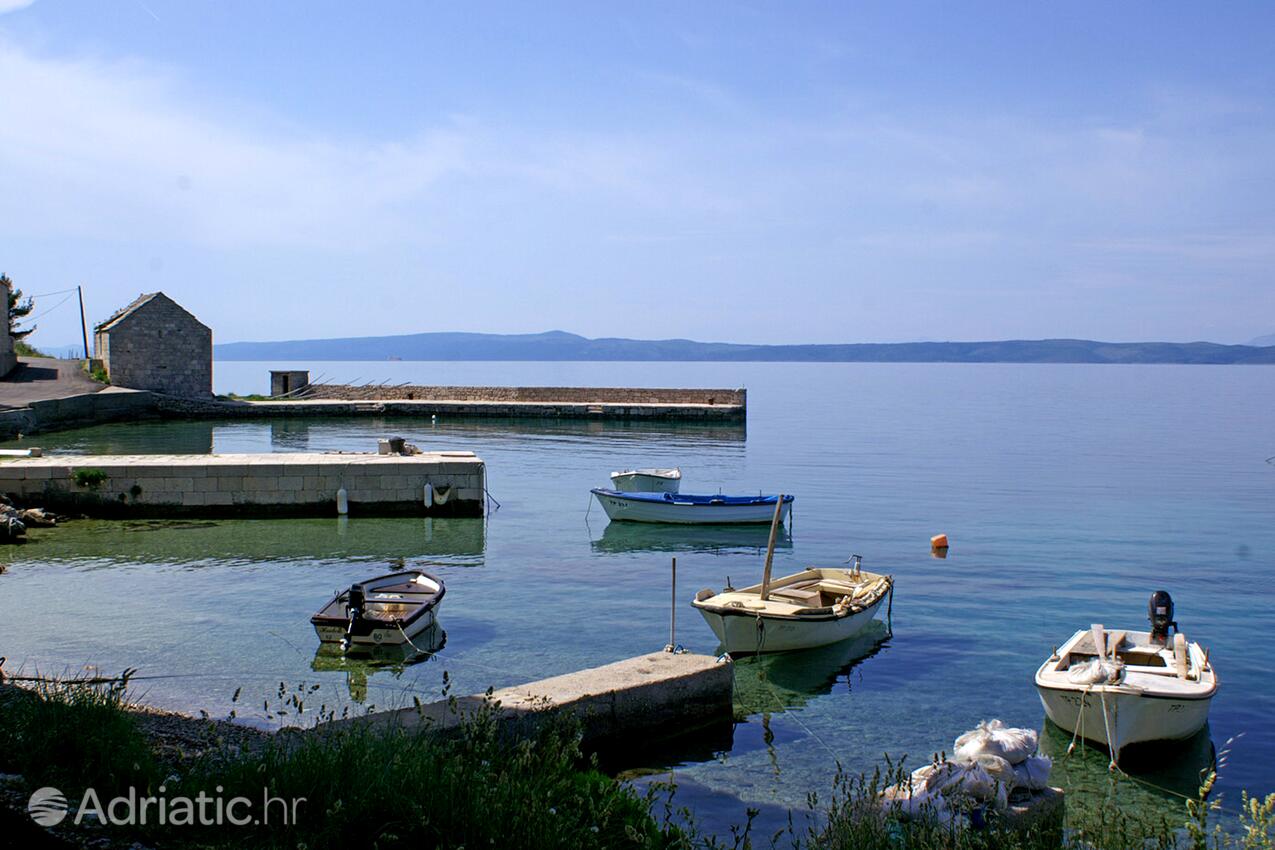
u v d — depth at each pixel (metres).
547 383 190.25
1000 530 27.72
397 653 15.30
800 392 125.19
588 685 11.64
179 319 62.22
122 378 60.16
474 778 6.46
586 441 51.94
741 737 12.46
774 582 17.66
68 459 29.42
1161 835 7.88
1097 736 12.04
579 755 7.68
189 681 13.87
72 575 20.62
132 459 29.56
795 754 11.91
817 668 15.30
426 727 8.33
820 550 24.94
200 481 27.92
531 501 32.47
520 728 10.36
